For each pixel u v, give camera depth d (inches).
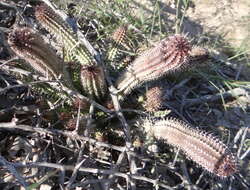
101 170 16.8
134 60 19.9
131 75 19.0
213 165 16.0
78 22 25.4
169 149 19.8
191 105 23.2
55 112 19.6
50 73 18.3
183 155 19.5
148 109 19.7
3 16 24.5
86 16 25.8
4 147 19.1
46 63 17.4
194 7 30.5
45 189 17.6
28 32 16.2
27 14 25.0
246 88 24.5
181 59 16.7
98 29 25.4
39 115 19.2
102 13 25.9
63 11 22.9
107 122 20.2
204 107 23.4
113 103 19.7
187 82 24.4
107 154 19.1
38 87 19.3
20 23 23.8
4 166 17.4
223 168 15.7
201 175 18.9
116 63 22.3
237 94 23.9
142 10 27.4
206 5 30.7
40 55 16.8
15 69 18.1
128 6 27.4
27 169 18.1
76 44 19.5
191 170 19.8
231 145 21.4
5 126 17.5
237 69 26.1
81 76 19.2
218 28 29.2
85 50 20.0
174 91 23.5
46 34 23.9
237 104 23.9
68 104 20.0
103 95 20.1
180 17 29.5
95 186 18.0
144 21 26.9
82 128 18.8
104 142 18.7
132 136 19.6
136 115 20.6
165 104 21.8
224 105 22.3
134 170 17.6
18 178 15.7
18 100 20.6
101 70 19.1
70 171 18.6
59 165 16.4
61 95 19.6
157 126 18.3
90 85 19.3
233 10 30.5
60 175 17.6
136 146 19.2
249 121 23.1
